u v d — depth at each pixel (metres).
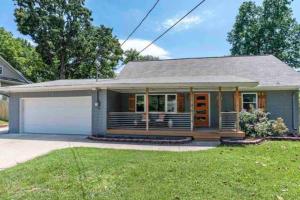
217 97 17.91
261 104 16.97
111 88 15.67
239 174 7.08
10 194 6.14
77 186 6.45
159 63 22.30
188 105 18.20
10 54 45.88
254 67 19.12
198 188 6.13
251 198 5.57
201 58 22.12
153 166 7.79
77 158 9.00
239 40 39.03
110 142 13.66
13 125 17.97
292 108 16.53
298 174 7.21
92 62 39.53
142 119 16.03
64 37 37.28
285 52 36.53
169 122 15.69
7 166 8.75
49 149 11.65
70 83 17.11
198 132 14.30
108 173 7.29
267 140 13.99
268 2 37.56
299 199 5.51
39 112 17.61
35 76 43.75
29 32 35.31
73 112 16.80
